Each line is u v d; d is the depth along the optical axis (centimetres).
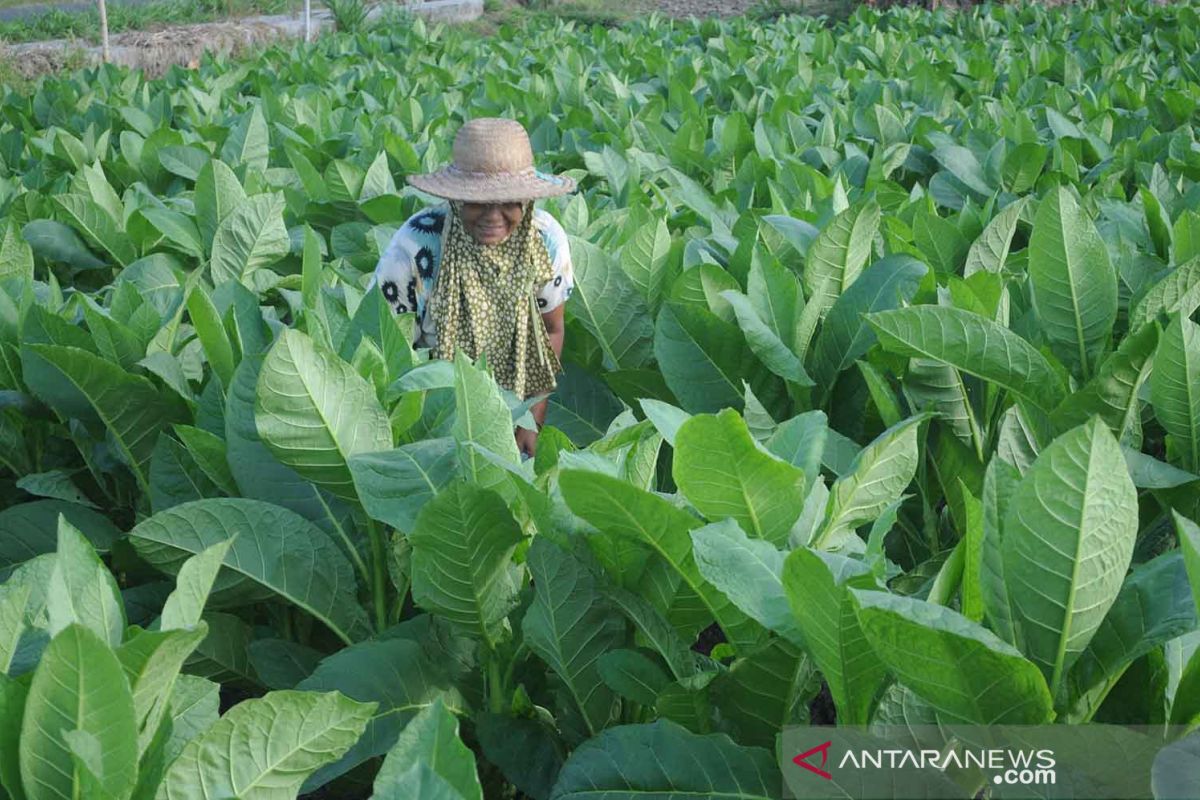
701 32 1280
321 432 255
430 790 153
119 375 304
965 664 174
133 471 329
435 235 375
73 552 192
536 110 750
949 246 425
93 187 506
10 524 314
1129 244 427
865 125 705
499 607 246
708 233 473
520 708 251
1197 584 178
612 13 2633
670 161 641
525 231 372
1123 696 211
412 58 1020
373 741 239
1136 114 757
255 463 280
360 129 674
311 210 544
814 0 2217
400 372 297
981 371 298
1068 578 182
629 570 236
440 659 262
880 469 254
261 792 200
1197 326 279
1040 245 319
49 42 1900
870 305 342
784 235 392
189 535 259
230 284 373
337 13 2006
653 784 212
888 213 528
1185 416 290
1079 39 1097
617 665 228
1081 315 324
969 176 586
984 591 193
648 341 393
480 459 248
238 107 795
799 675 220
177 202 538
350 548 280
